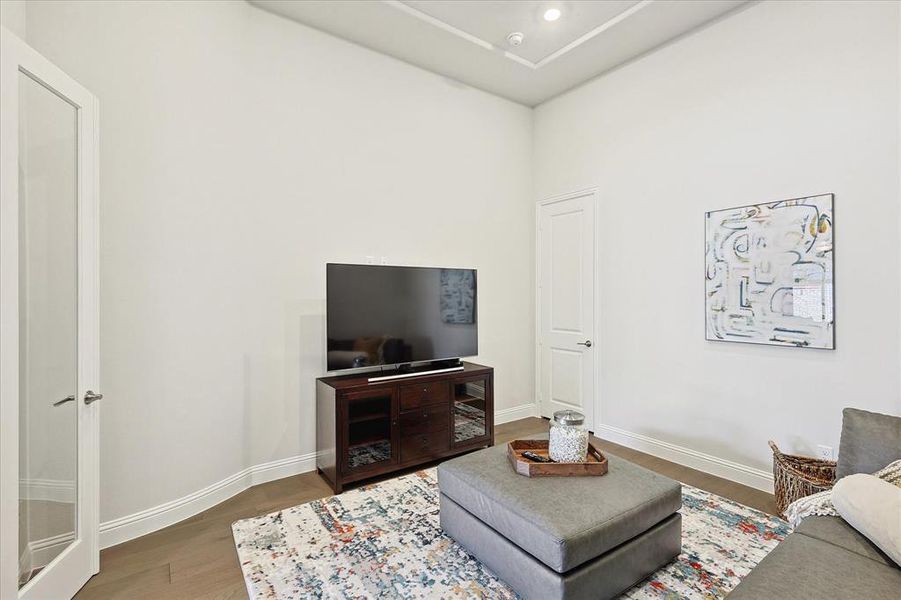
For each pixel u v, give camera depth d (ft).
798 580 4.40
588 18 10.55
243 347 9.83
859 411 6.44
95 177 6.87
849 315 8.34
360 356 10.59
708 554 7.07
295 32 10.64
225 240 9.38
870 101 8.13
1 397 5.11
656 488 6.62
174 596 6.30
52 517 6.18
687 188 10.91
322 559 7.04
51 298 6.29
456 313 12.23
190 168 8.68
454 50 11.90
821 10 8.71
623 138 12.42
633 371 12.17
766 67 9.49
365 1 9.95
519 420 15.03
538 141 15.19
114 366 7.64
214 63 9.16
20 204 5.83
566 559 5.32
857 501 5.14
